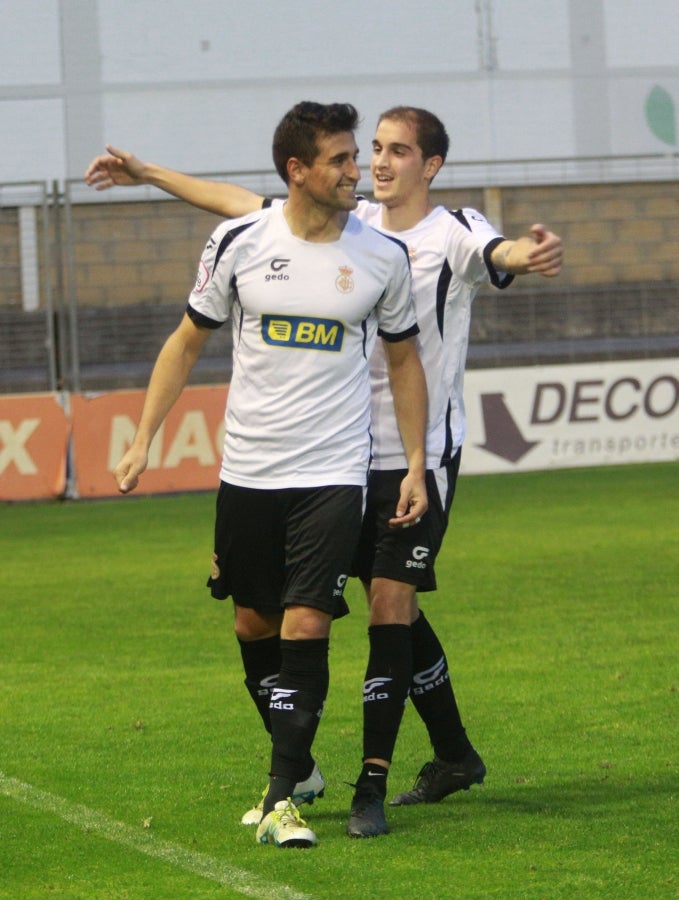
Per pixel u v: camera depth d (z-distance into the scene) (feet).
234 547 41.81
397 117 45.14
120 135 237.86
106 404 160.86
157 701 63.10
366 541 44.55
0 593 98.63
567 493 152.46
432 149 45.09
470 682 65.21
